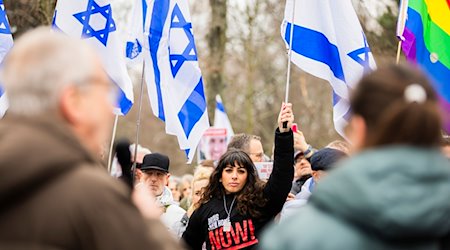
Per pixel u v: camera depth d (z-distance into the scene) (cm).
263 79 2397
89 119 242
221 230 552
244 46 2005
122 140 301
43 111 236
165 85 700
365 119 244
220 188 563
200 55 1984
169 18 703
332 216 234
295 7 673
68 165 229
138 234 229
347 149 622
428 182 229
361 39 661
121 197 232
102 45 680
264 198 541
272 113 2414
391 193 225
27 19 1189
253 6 1983
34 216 225
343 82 660
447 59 679
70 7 686
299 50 668
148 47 698
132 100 680
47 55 236
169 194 654
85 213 225
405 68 247
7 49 707
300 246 233
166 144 2984
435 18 682
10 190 223
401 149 235
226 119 1269
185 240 574
